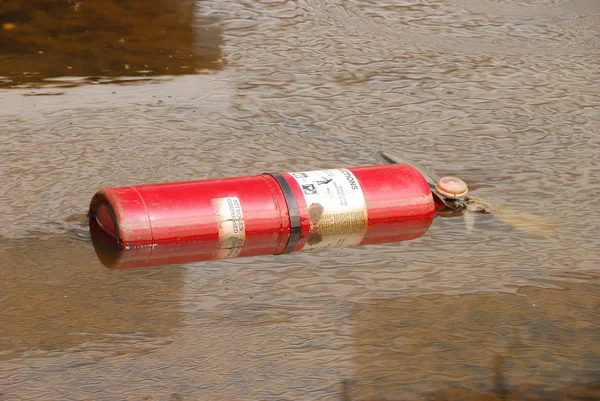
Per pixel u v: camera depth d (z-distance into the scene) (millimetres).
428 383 4320
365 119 8359
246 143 7676
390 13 12023
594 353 4621
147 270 5492
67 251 5715
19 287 5234
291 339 4723
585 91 9266
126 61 9789
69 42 10242
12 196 6520
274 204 6027
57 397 4164
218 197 5953
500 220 6316
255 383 4305
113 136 7750
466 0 12711
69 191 6625
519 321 4938
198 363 4477
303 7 12047
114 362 4473
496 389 4277
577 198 6691
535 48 10789
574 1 12773
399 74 9727
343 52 10438
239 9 11789
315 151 7535
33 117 8141
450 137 7938
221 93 8961
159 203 5836
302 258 5734
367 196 6223
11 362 4449
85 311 4984
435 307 5078
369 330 4820
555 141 7875
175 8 11609
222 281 5383
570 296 5227
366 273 5527
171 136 7785
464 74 9766
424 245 5945
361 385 4293
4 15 10883
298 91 9102
